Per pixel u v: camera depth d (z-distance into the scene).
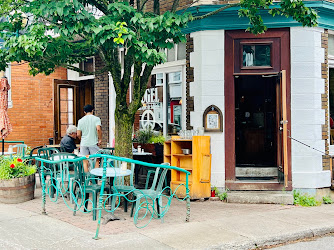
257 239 5.77
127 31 5.98
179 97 9.73
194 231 6.07
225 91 8.78
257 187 8.62
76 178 7.23
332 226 6.63
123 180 7.24
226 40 8.81
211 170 8.73
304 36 8.67
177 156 8.72
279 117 8.67
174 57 9.89
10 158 8.63
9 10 8.36
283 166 8.39
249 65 8.82
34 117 13.09
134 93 7.54
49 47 7.67
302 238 6.26
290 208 7.95
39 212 7.12
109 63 7.50
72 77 13.56
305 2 8.59
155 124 10.38
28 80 12.95
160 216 6.56
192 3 8.08
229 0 8.62
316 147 8.74
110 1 7.61
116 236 5.77
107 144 11.29
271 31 8.75
